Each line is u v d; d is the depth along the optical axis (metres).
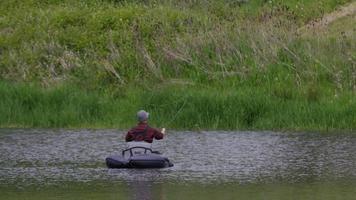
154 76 94.69
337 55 94.88
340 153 65.12
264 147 69.00
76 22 109.75
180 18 109.00
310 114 84.25
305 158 62.44
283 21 104.31
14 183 50.28
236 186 49.25
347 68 92.50
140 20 108.12
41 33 106.69
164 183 50.31
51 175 53.56
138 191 47.16
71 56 98.75
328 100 87.19
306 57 94.62
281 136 76.75
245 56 95.94
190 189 47.94
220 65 95.44
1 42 105.19
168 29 105.38
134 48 100.62
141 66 96.94
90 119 86.56
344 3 122.00
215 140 73.81
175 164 58.97
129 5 116.62
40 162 59.69
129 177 52.69
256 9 121.88
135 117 86.31
